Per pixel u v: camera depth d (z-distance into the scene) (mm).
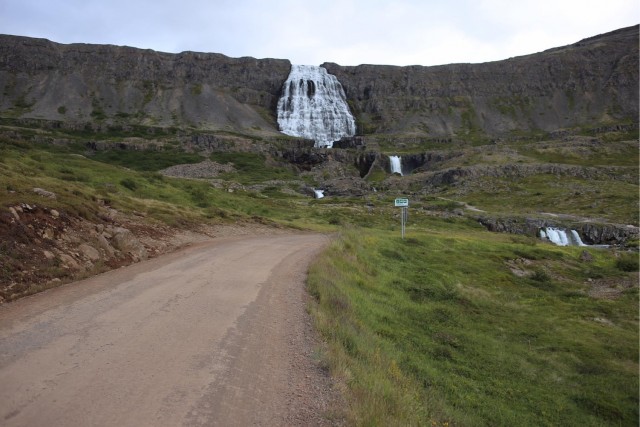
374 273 21328
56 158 47250
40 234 13445
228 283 12812
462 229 66062
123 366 6516
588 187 104000
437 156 154250
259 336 8328
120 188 38344
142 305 9922
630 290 27969
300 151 165750
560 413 11188
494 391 11648
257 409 5547
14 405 5227
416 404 7395
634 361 15711
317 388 6332
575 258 38812
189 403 5523
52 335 7664
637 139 158000
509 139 189875
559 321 20250
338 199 98312
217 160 149750
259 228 32969
